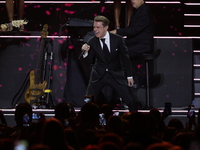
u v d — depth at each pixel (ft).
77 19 89.51
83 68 93.20
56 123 33.22
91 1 113.19
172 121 53.93
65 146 33.27
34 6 114.83
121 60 83.25
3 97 94.43
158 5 113.09
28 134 46.60
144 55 88.84
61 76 94.63
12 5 99.40
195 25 117.60
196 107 97.04
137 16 90.17
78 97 94.02
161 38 95.09
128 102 81.51
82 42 91.20
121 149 33.55
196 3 117.60
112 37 80.89
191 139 37.91
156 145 31.14
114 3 99.96
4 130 51.11
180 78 95.20
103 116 56.39
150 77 94.94
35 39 95.40
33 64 95.09
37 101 89.97
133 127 39.29
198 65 98.37
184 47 95.61
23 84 94.17
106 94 90.17
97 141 36.86
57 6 114.21
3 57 95.09
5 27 95.91
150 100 94.58
